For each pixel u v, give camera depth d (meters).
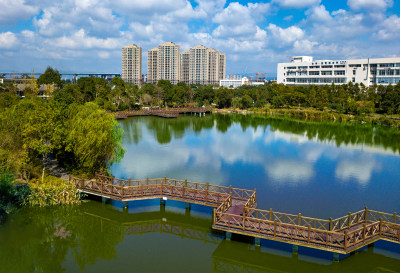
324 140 66.44
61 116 35.66
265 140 66.19
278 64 173.00
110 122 35.22
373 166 46.41
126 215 29.38
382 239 23.62
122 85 132.50
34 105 36.88
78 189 30.58
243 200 28.14
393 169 44.97
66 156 36.88
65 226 27.97
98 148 32.22
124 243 25.16
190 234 26.47
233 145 60.69
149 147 58.00
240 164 46.84
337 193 35.34
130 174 40.91
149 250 24.11
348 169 44.72
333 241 21.22
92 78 114.38
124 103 115.00
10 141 29.45
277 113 118.38
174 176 40.38
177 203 32.03
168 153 53.28
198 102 138.12
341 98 112.44
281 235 22.20
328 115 103.50
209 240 25.55
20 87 109.25
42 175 31.75
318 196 34.31
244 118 106.25
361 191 36.06
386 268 21.75
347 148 58.69
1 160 28.67
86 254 23.81
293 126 87.12
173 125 87.44
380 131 78.19
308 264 22.25
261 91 142.12
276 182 38.84
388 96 99.56
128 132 74.31
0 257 23.38
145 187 30.55
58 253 23.91
